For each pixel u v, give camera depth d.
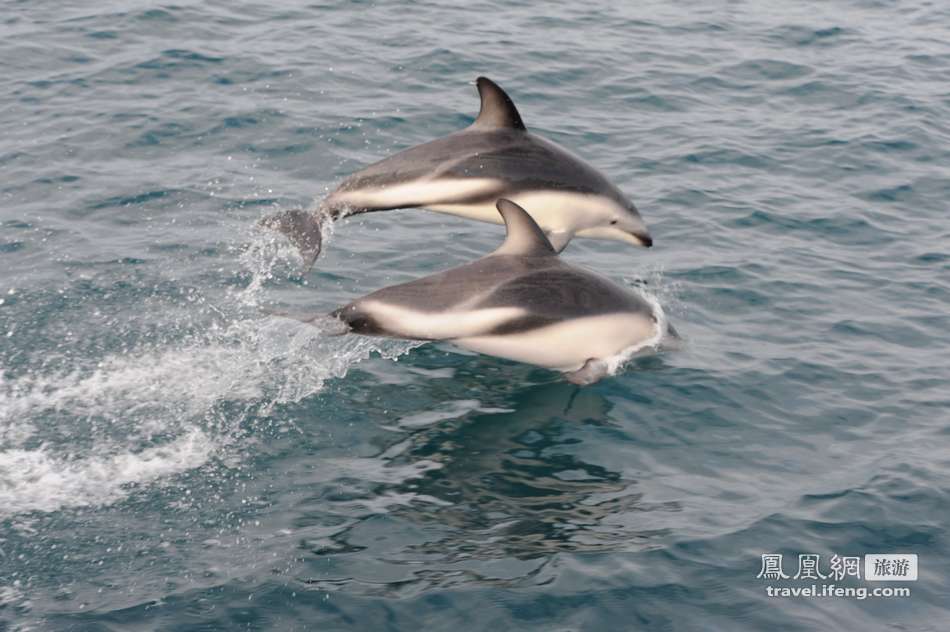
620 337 11.14
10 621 8.00
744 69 21.17
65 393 10.80
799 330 12.56
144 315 12.25
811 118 19.02
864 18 24.59
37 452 9.95
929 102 19.81
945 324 12.80
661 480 9.90
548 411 10.84
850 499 9.64
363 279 13.31
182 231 14.22
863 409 11.09
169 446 10.12
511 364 11.64
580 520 9.28
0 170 15.62
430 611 8.18
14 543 8.81
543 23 22.78
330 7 22.56
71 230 14.09
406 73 19.59
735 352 12.00
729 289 13.39
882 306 13.16
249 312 12.41
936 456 10.31
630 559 8.79
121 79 18.64
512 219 10.87
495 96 11.64
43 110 17.48
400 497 9.52
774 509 9.50
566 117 18.56
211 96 18.16
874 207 15.84
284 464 9.95
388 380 11.30
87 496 9.42
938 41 23.25
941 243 14.83
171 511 9.27
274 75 19.05
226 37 20.55
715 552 8.91
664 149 17.56
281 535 9.00
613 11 23.95
